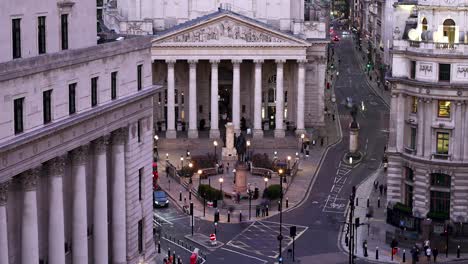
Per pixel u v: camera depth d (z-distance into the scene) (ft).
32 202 248.93
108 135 296.10
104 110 285.84
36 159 247.50
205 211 435.53
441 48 391.86
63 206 273.54
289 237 397.39
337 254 376.07
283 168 490.90
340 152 566.77
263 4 614.75
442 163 393.29
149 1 610.24
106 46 289.74
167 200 443.73
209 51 577.43
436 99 393.50
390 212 411.75
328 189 475.31
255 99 582.76
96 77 285.43
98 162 291.99
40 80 248.93
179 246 381.81
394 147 411.75
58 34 270.67
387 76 422.00
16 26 246.06
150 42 331.16
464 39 396.57
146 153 334.24
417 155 401.08
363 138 606.55
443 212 398.42
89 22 292.81
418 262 364.99
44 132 247.50
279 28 612.29
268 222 419.74
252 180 486.79
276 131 583.99
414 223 397.80
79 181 277.23
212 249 379.76
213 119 582.35
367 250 379.35
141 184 333.42
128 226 318.86
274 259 368.48
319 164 533.14
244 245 386.32
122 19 615.16
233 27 576.20
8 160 233.76
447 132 394.73
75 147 270.05
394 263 364.58
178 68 599.16
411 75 406.00
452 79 391.45
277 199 447.83
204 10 612.70
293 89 606.14
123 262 314.14
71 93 270.05
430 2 400.47
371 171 515.09
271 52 581.53
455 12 395.75
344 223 384.68
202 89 610.24
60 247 263.90
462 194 393.91
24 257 249.14
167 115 580.71
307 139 580.30
